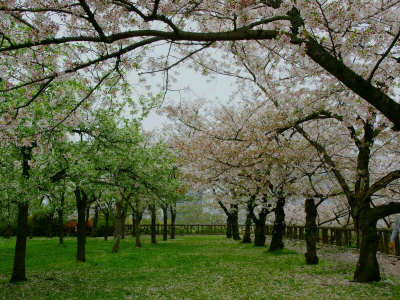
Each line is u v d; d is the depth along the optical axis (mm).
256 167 9672
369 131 7035
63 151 8727
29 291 6910
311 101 7730
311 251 9711
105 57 4379
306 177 10703
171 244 19625
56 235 33906
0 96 5672
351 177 9750
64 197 16031
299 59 5762
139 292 6496
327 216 17000
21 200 7730
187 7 5105
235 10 4117
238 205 19000
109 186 11328
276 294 5863
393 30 5996
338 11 4703
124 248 16984
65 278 8297
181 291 6445
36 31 4070
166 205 19891
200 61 8188
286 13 4902
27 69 4906
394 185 9875
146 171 11672
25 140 5836
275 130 8711
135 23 4961
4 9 3840
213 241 21797
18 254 8141
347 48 4980
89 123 8859
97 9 4039
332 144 9531
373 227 6652
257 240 16438
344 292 5762
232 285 6836
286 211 21234
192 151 9961
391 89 7496
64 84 7617
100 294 6441
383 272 7598
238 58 8320
